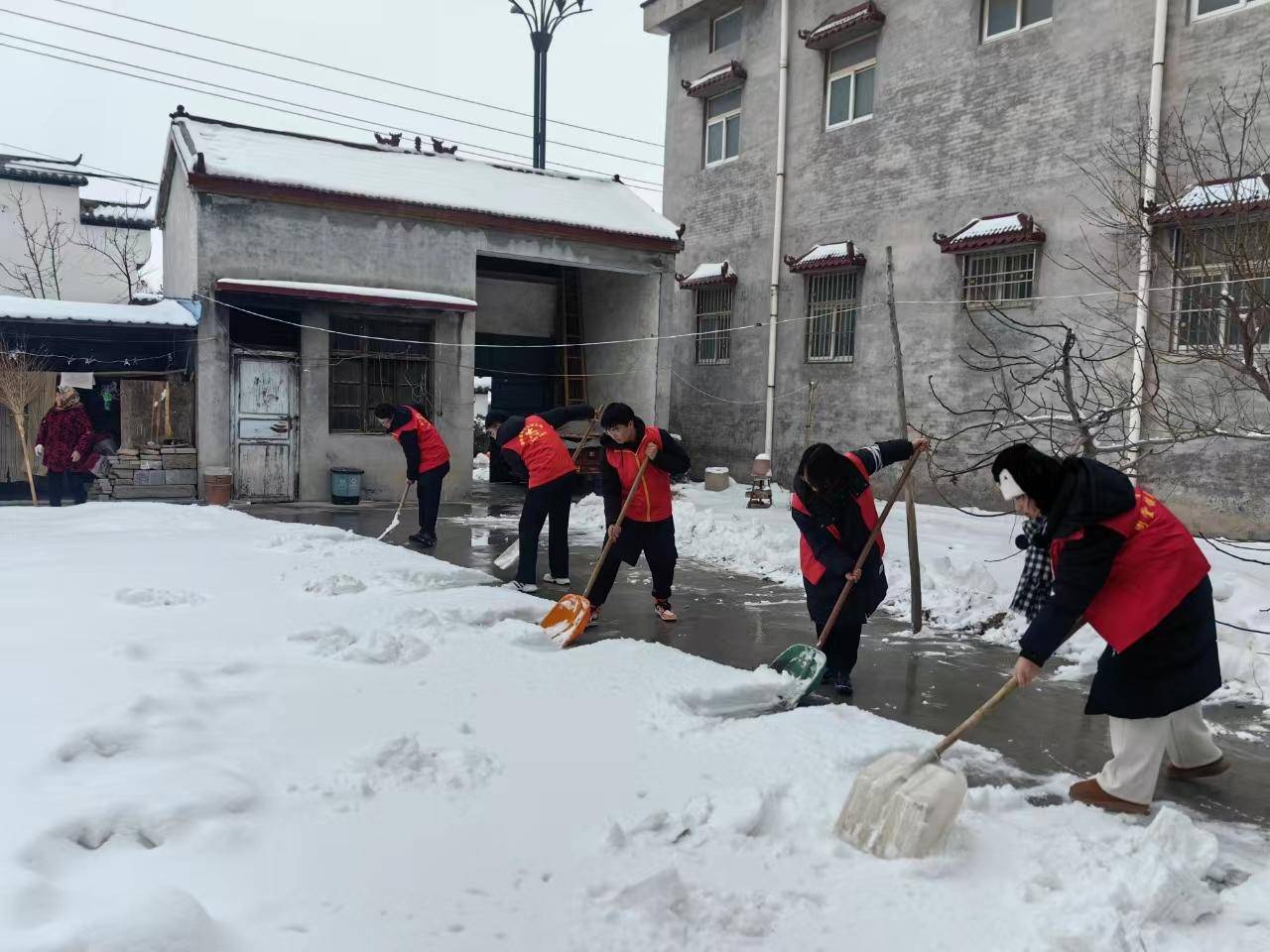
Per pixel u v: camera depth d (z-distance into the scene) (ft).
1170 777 12.16
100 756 9.89
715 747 11.38
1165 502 37.29
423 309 45.98
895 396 49.39
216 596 18.95
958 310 46.03
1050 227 42.01
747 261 59.06
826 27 51.90
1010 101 43.83
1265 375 22.50
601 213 52.11
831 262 51.16
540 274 57.31
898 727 12.79
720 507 46.09
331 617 17.17
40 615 16.52
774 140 57.06
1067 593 9.86
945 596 23.21
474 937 6.92
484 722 11.92
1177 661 10.11
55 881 7.23
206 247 41.52
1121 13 39.34
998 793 10.58
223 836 8.18
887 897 8.02
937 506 46.68
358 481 43.80
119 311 41.19
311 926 6.91
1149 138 34.17
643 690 13.55
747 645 19.43
